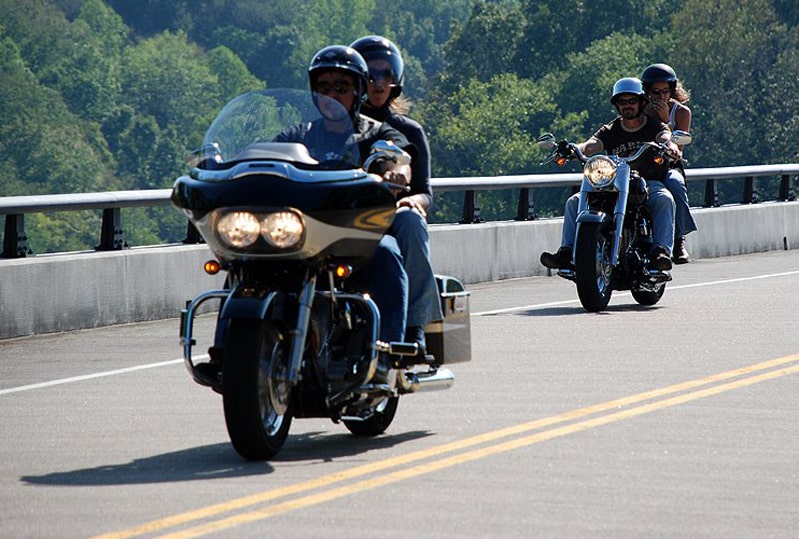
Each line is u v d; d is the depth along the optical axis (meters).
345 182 16.80
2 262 29.69
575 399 21.12
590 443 18.05
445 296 18.75
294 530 14.09
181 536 13.92
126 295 32.03
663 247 31.92
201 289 33.88
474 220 41.38
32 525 14.42
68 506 15.16
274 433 17.16
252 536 13.91
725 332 28.27
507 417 19.81
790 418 19.59
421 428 19.19
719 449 17.66
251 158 16.97
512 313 32.16
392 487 15.82
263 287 16.75
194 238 34.50
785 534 13.98
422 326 18.27
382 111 19.55
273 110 17.41
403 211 18.14
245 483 16.09
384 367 17.53
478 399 21.20
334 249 16.86
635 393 21.56
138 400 21.89
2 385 23.66
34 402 21.94
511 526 14.20
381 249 17.70
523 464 16.89
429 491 15.62
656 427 19.02
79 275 31.03
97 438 18.92
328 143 17.22
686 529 14.12
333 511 14.80
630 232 32.19
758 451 17.56
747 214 50.47
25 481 16.41
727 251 49.31
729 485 15.88
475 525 14.22
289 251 16.58
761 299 34.09
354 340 17.56
